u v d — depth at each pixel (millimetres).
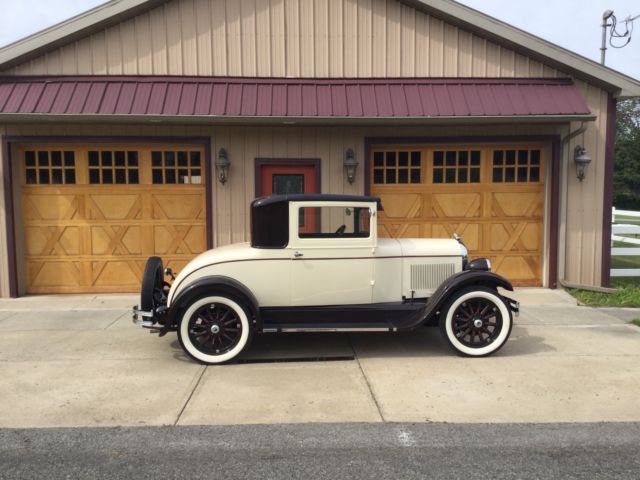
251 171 8016
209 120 7289
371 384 4527
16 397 4270
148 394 4328
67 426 3752
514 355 5301
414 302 5461
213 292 5035
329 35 7965
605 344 5660
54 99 7293
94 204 8086
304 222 5238
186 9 7793
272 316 5281
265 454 3346
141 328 6359
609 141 8125
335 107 7473
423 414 3930
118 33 7719
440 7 7789
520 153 8289
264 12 7895
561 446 3436
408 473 3111
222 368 4965
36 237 8062
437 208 8336
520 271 8422
